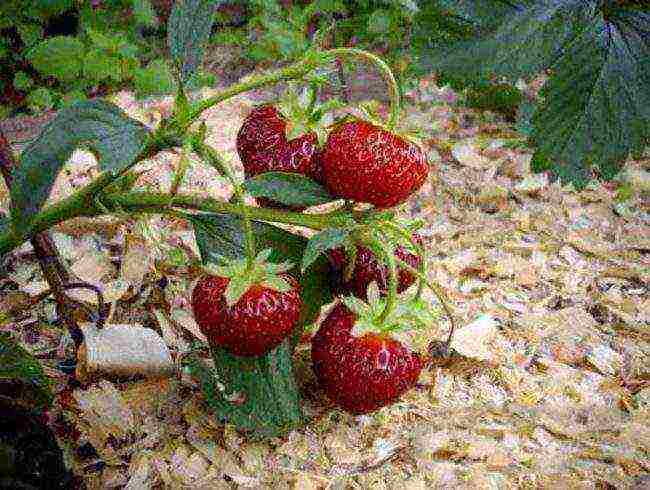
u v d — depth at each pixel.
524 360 0.40
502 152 0.60
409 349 0.30
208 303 0.28
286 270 0.29
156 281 0.44
